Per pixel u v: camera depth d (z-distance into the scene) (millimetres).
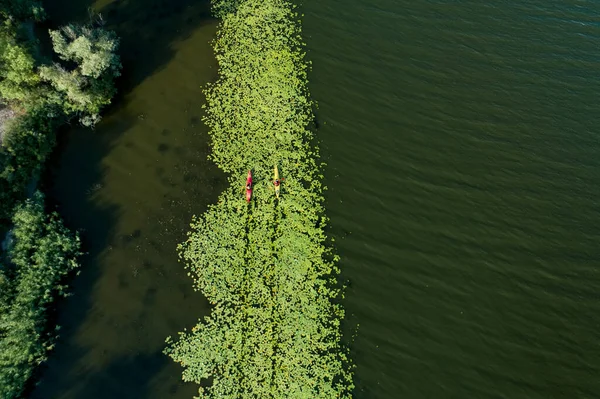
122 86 31547
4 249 24891
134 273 25172
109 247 25875
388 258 27172
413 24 37719
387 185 29812
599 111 34062
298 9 37281
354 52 35500
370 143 31344
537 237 28688
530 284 27062
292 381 22859
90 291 24531
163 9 35438
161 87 31859
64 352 22859
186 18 35250
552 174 31141
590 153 32156
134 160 28922
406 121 32562
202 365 22906
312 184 29188
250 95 32125
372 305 25562
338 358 23797
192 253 25953
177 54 33438
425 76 34844
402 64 35312
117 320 23844
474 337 25172
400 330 24984
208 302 24609
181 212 27266
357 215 28453
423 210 29109
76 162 28547
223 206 27641
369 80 34188
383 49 35938
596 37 38156
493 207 29594
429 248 27781
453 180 30422
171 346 23328
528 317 26016
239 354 23297
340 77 34062
